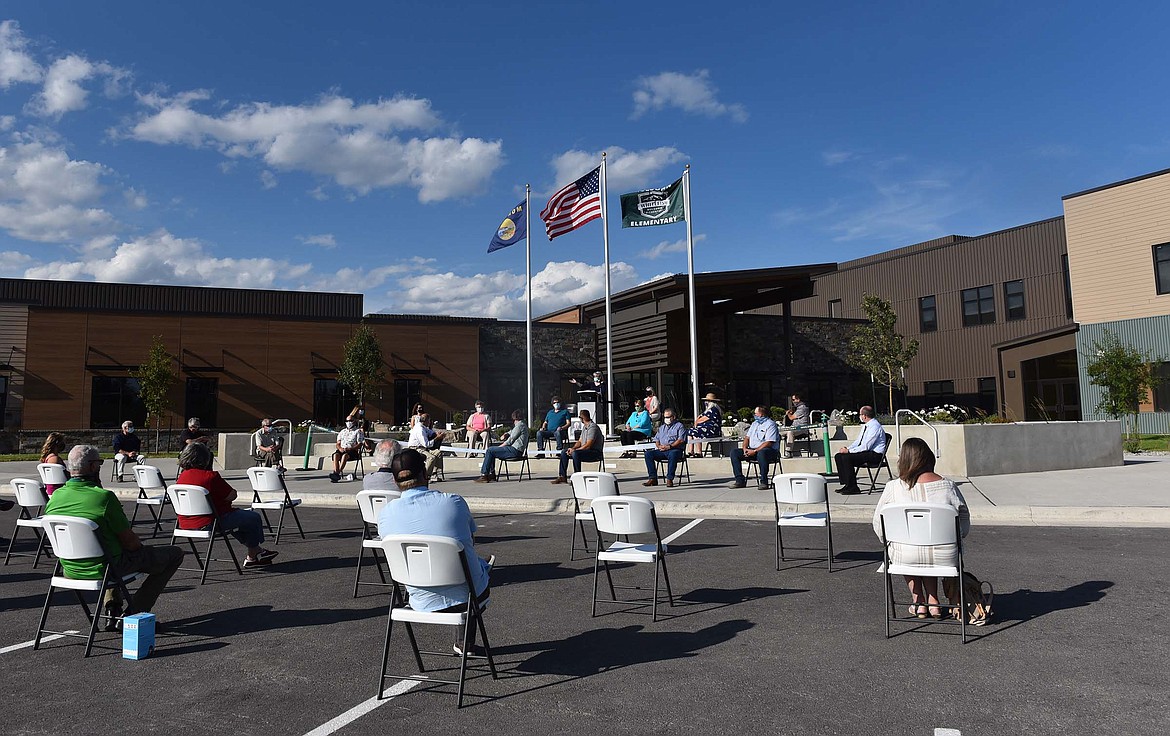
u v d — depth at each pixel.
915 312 40.25
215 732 3.83
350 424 17.28
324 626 5.81
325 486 15.98
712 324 35.06
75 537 5.25
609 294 22.47
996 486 12.80
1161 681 4.27
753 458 13.82
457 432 23.30
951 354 38.59
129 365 29.91
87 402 29.44
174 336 30.59
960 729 3.71
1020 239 36.06
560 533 10.17
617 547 6.26
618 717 3.96
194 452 7.62
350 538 10.02
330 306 36.44
